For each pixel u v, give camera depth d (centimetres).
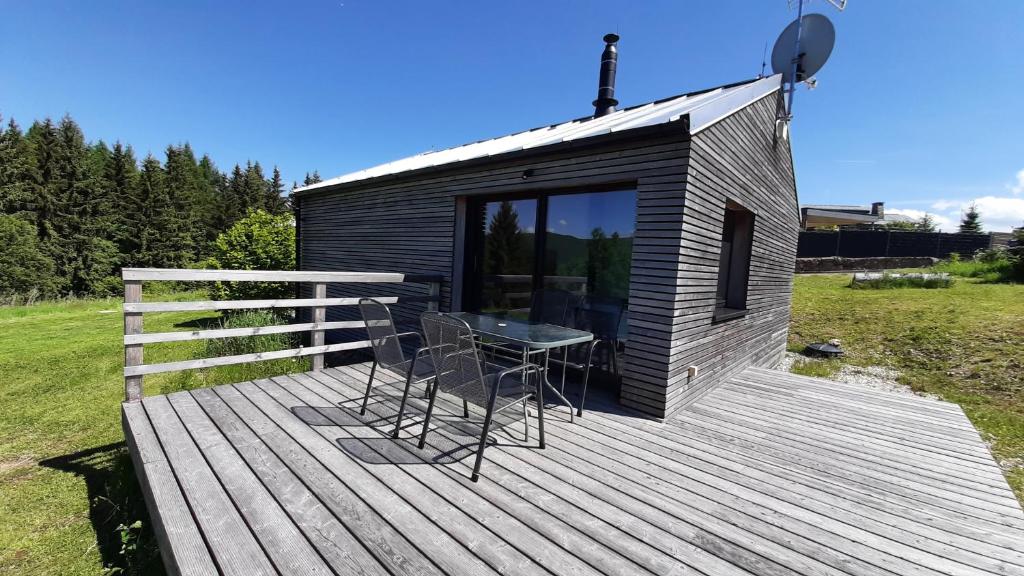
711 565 167
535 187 419
